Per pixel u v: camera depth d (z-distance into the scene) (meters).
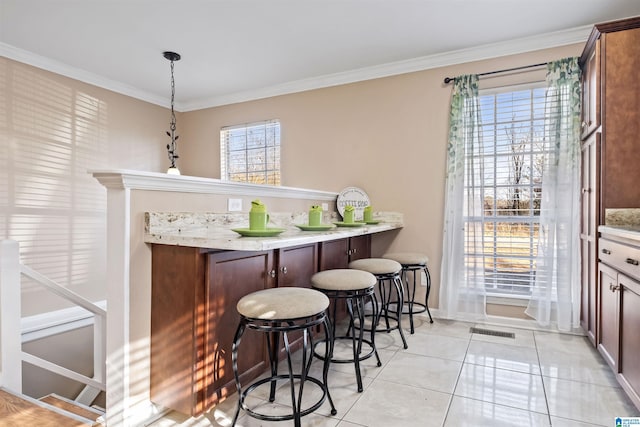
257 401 1.90
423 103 3.44
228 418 1.76
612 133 2.28
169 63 3.56
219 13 2.67
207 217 2.09
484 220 3.19
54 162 3.55
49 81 3.51
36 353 3.25
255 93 4.31
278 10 2.63
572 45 2.93
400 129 3.54
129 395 1.70
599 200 2.35
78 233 3.72
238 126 4.46
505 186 3.14
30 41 3.11
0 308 1.88
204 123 4.71
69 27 2.87
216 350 1.72
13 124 3.25
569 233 2.80
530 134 3.06
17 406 1.74
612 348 2.09
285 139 4.15
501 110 3.16
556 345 2.66
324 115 3.93
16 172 3.27
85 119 3.81
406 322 3.23
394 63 3.50
